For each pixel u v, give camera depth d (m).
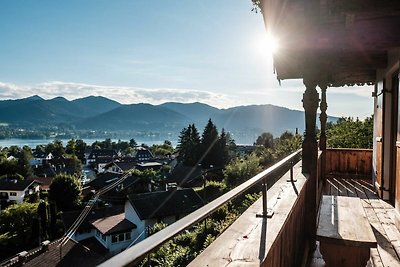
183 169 47.84
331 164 8.52
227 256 1.43
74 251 17.47
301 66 4.02
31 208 32.09
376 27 3.67
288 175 3.97
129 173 48.94
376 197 6.00
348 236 2.75
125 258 0.72
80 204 39.16
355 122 11.44
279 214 2.24
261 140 65.69
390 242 3.76
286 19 3.84
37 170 81.25
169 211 26.75
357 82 8.00
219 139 52.12
